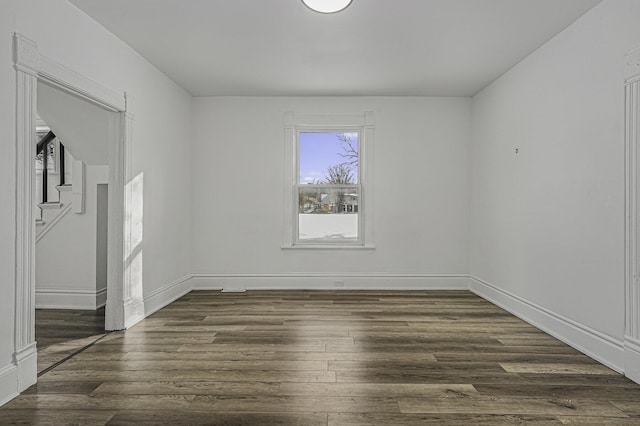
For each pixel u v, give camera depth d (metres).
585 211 3.36
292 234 6.12
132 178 4.18
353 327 4.11
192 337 3.77
